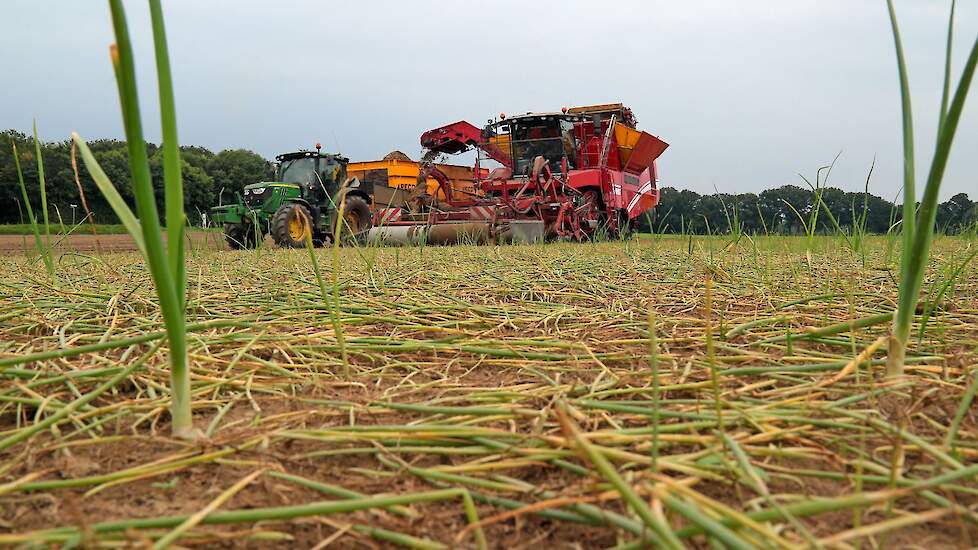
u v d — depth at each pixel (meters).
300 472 1.39
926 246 1.74
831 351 2.40
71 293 3.54
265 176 14.54
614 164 17.28
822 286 3.95
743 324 2.61
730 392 1.83
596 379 1.94
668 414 1.59
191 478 1.36
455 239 13.61
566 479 1.33
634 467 1.32
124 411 1.69
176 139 1.44
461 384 2.07
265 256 7.90
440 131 17.16
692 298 3.69
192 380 1.98
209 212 13.08
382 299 3.67
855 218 4.15
